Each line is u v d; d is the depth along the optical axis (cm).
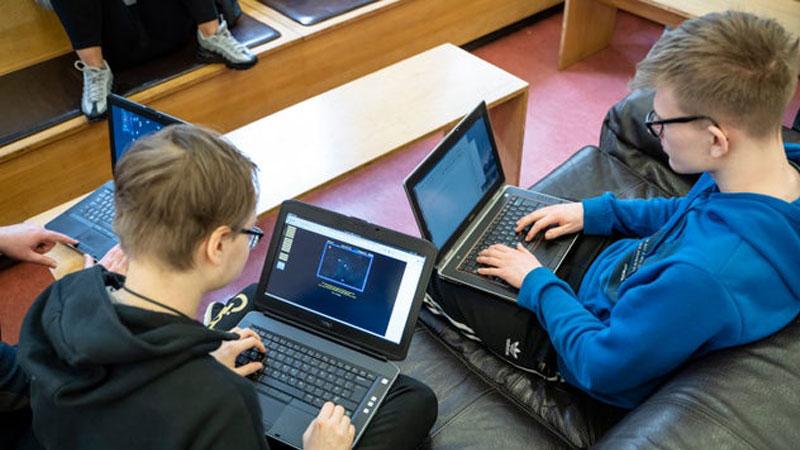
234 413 90
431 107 206
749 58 104
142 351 85
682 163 118
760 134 107
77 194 249
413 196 149
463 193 167
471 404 139
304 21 276
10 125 229
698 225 117
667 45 114
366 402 126
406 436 125
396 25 301
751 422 102
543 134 285
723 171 114
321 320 139
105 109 233
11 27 252
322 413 118
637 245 143
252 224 99
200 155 89
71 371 89
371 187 264
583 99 304
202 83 258
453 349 153
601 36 329
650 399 115
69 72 254
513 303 148
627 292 119
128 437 89
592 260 158
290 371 133
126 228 90
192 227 89
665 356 111
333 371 132
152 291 94
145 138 94
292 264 143
